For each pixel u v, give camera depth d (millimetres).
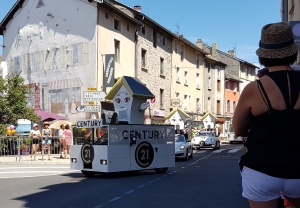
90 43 27344
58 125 24719
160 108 37094
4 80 25469
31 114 25234
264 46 2705
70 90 28328
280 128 2523
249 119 2693
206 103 49500
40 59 30391
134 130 13641
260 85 2613
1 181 12070
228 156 24438
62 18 29031
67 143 20594
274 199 2582
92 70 27156
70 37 28484
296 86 2564
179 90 41719
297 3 16766
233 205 8164
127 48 30719
